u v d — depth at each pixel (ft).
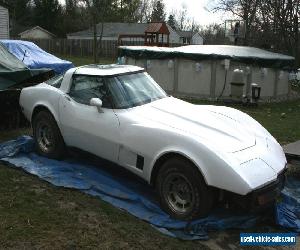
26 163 20.01
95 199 16.89
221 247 14.11
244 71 47.29
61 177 18.56
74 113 18.85
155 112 17.10
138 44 139.33
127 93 17.98
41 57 38.37
